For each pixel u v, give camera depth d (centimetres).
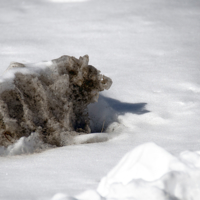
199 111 1505
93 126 1398
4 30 2859
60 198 631
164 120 1427
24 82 1225
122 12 3362
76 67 1327
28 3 3881
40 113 1212
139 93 1709
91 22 3080
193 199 600
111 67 2073
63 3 3869
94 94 1344
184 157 683
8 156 1073
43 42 2545
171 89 1755
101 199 619
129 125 1391
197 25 3047
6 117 1130
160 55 2314
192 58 2252
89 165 964
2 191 771
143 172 664
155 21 3108
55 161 1004
